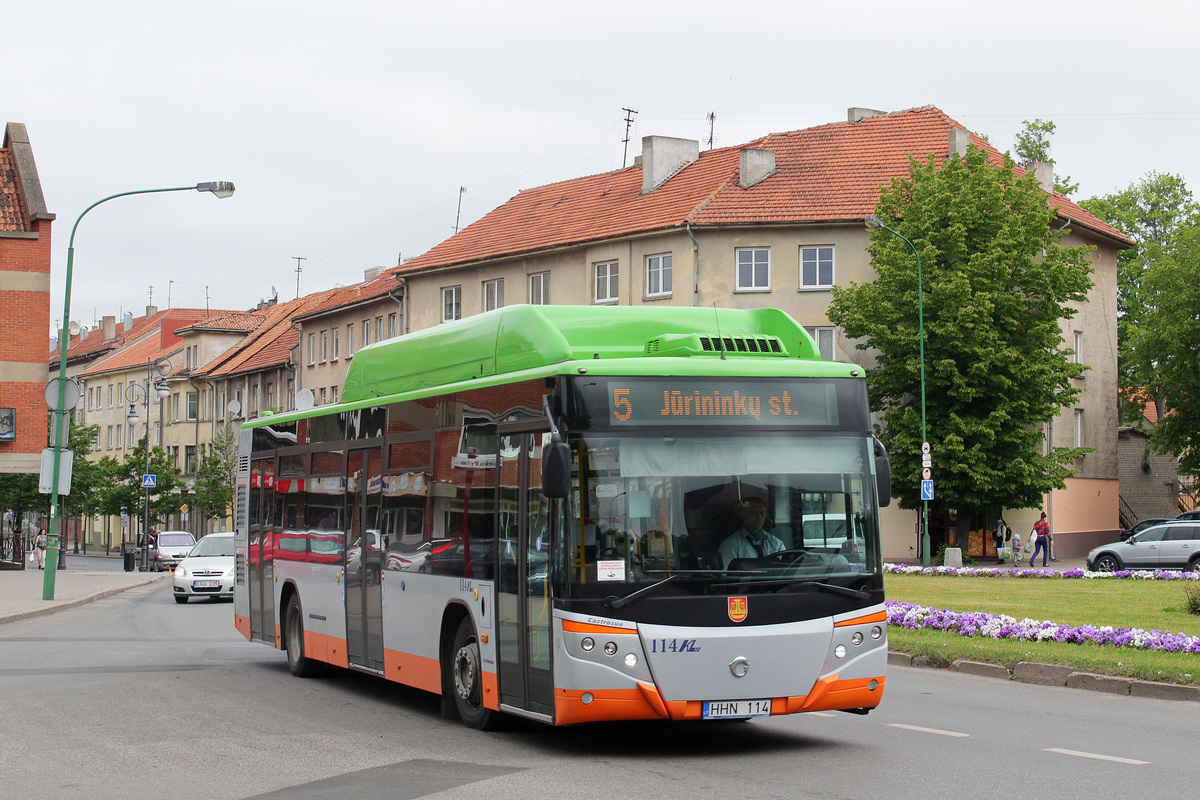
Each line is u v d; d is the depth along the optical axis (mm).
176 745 10477
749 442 9742
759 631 9406
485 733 10969
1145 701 13133
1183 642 15586
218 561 32625
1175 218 65562
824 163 47812
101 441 108125
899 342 40750
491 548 10562
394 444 12844
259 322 96125
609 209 52500
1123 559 37906
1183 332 52844
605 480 9406
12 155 45125
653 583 9305
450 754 9953
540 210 57250
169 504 68438
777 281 46156
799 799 8117
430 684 11797
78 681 15039
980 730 11102
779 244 46156
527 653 9906
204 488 68562
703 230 46500
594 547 9305
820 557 9719
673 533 9430
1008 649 16047
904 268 40688
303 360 76188
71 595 32844
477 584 10773
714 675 9281
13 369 41844
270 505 16969
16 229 42219
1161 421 54625
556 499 9500
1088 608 22281
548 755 9898
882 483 9969
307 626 15227
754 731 11078
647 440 9539
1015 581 30781
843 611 9680
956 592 26672
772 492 9703
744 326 11211
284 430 16594
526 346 10664
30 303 42156
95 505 68250
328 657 14484
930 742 10438
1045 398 40969
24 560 52625
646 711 9211
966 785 8570
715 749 10141
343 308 69000
